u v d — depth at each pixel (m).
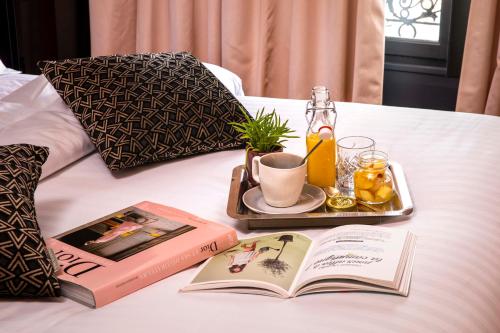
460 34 3.10
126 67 1.92
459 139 1.90
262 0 3.06
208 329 1.11
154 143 1.78
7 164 1.40
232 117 1.90
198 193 1.62
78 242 1.35
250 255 1.31
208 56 3.27
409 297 1.18
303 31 3.06
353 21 3.04
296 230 1.45
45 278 1.20
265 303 1.18
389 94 3.38
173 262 1.28
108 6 3.24
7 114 1.97
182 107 1.85
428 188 1.60
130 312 1.16
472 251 1.34
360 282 1.20
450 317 1.15
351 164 1.59
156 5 3.27
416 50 3.24
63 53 3.48
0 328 1.14
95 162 1.84
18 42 3.31
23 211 1.28
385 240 1.31
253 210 1.47
